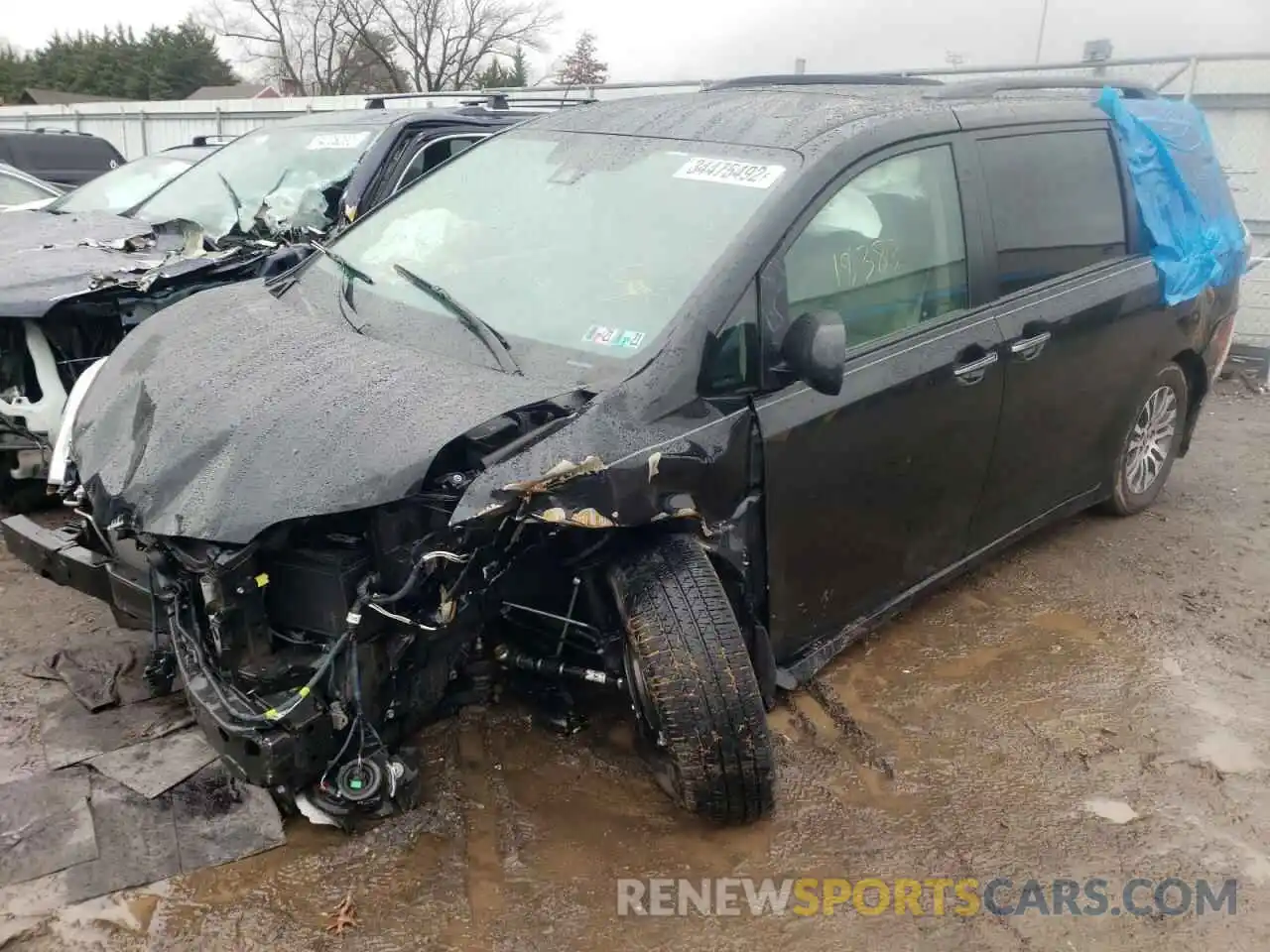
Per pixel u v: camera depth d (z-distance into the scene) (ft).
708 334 9.55
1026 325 12.89
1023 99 14.14
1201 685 12.86
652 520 8.76
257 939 8.29
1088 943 8.77
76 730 10.65
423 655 9.36
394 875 9.01
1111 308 14.35
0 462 15.56
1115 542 17.04
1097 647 13.66
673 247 10.38
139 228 20.25
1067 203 13.98
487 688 10.69
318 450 8.51
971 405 12.19
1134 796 10.67
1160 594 15.28
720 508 9.57
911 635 13.74
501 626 10.38
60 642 12.44
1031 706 12.21
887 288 11.34
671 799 10.20
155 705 11.14
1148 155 15.57
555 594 10.06
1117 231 14.92
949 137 12.26
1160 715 12.15
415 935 8.42
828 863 9.57
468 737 10.91
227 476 8.57
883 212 11.28
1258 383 28.45
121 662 11.91
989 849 9.84
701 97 13.14
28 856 8.90
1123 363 15.14
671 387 9.29
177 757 10.25
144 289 15.57
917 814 10.28
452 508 8.41
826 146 10.87
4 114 73.36
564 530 9.33
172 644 9.44
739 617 10.20
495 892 8.92
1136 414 16.26
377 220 13.03
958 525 13.00
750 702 9.07
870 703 12.10
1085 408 14.67
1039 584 15.39
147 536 9.14
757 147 11.15
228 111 59.36
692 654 8.93
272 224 19.77
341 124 21.84
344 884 8.88
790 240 10.24
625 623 9.14
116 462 9.39
